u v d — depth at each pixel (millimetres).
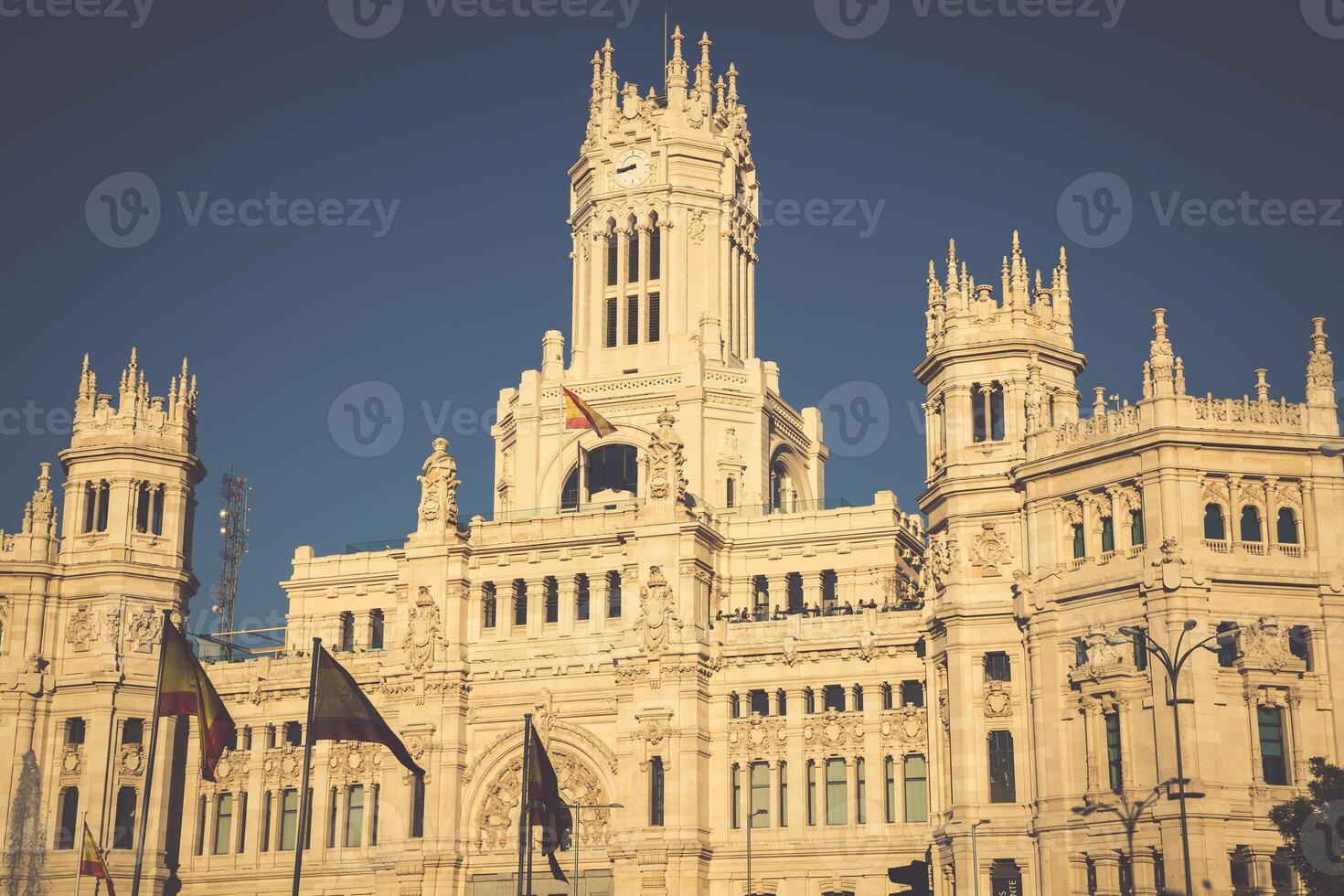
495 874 135625
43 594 144125
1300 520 109625
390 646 142625
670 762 131125
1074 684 111250
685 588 134875
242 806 146375
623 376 153875
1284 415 110562
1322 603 108188
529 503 154375
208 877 144375
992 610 117812
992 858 114375
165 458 147875
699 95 162500
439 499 144000
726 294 158625
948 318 125000
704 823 131250
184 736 147500
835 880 128000
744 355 161250
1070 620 112688
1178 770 87000
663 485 137500
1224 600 107438
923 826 126500
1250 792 104500
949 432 122625
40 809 139875
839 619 132625
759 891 129750
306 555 158375
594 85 166000
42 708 142125
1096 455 112125
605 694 135750
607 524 140125
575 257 162375
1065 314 126125
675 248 157500
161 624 144875
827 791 130125
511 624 140875
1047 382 123125
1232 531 108562
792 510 152000
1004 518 119750
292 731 146875
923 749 127688
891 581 139750
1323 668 107438
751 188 166750
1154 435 108750
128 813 141625
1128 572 109312
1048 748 111812
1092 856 108062
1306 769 105438
